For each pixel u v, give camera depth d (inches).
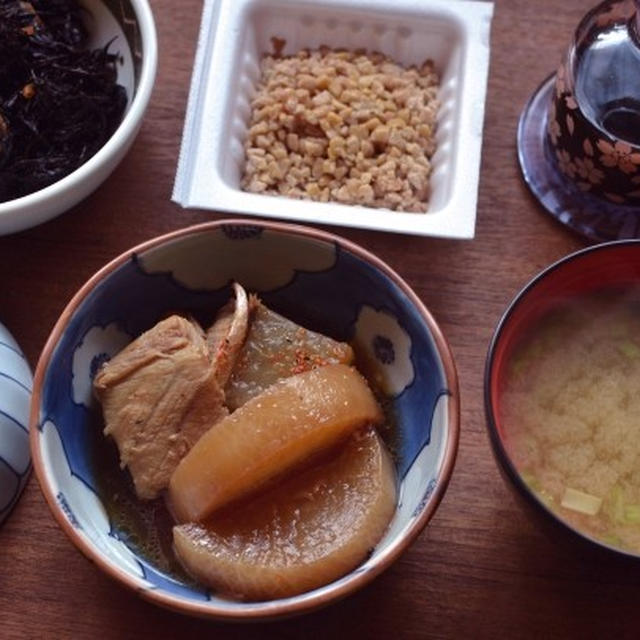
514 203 21.5
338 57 22.6
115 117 21.4
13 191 20.8
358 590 17.7
